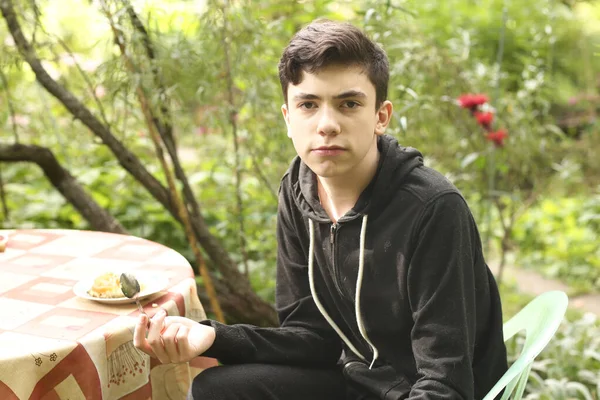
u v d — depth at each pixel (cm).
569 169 495
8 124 423
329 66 138
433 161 348
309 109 142
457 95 350
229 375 155
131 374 155
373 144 152
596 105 582
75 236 220
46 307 164
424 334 141
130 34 250
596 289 420
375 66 143
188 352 148
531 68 412
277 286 178
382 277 150
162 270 189
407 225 145
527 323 159
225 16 264
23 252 205
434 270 141
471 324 142
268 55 290
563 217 500
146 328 148
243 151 329
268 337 163
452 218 141
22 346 142
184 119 295
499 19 589
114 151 274
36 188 423
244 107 304
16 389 137
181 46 259
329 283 163
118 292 169
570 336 304
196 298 181
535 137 398
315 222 161
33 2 260
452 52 379
